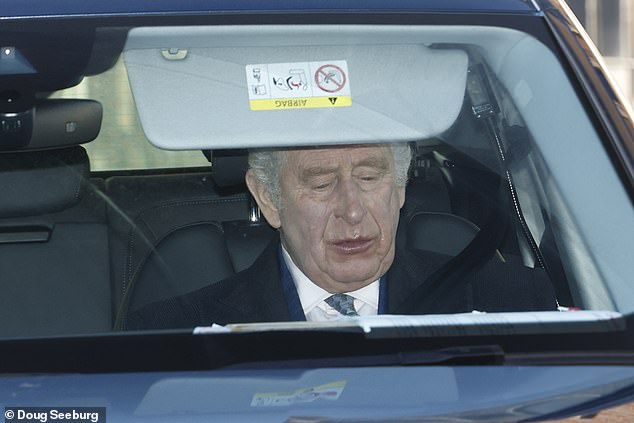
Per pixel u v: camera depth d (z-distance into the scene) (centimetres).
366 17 653
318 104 639
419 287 713
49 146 650
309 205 688
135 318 704
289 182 690
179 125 625
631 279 600
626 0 3891
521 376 537
